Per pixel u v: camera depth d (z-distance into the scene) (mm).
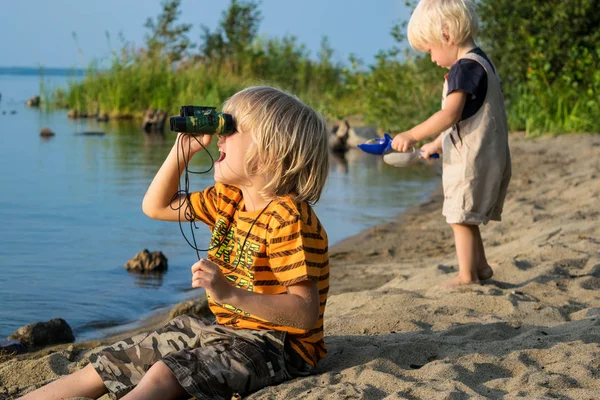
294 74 24703
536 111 13875
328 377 2715
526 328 3316
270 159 2557
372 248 6355
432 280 4559
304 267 2484
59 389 2660
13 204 7797
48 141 14375
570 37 13953
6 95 35219
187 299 4895
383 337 3273
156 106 21016
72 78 23219
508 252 5133
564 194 7699
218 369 2508
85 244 6215
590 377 2637
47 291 4973
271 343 2627
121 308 4699
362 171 11453
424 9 4086
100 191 8664
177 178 2840
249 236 2598
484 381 2699
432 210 8133
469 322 3520
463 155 3947
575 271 4391
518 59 14367
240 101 2607
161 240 6414
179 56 24734
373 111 15773
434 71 14664
